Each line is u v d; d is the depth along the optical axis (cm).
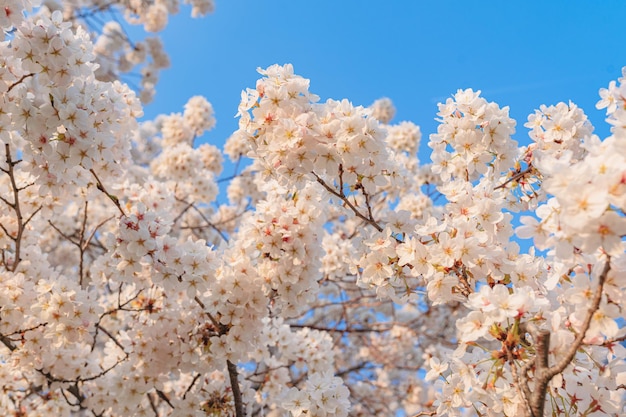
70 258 797
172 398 466
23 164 338
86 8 861
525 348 199
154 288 404
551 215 193
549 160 176
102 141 320
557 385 203
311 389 329
